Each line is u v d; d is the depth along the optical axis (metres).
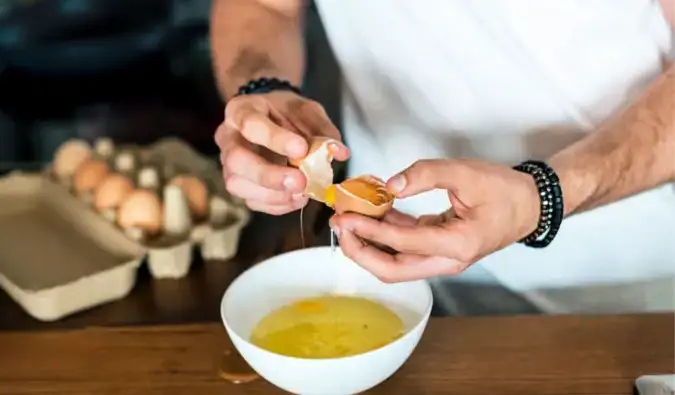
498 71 1.04
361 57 1.11
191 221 1.15
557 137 1.06
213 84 1.58
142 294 1.08
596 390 0.86
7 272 1.08
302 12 1.16
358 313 0.87
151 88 1.59
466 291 1.14
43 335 0.95
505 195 0.79
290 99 0.94
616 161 0.88
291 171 0.82
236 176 0.86
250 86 0.98
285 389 0.82
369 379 0.80
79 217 1.18
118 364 0.91
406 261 0.79
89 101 1.58
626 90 1.03
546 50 1.02
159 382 0.89
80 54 1.55
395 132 1.12
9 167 1.43
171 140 1.37
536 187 0.81
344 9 1.09
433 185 0.77
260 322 0.87
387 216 0.83
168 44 1.56
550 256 1.10
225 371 0.89
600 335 0.93
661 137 0.90
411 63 1.07
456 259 0.79
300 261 0.90
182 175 1.22
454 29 1.03
